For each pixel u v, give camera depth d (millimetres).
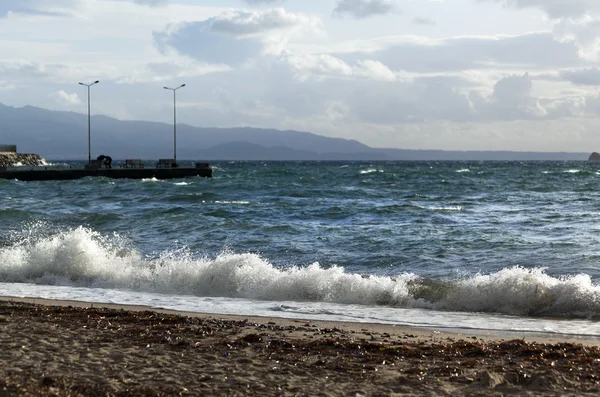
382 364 8070
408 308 13188
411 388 7055
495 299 13156
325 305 13391
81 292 14852
